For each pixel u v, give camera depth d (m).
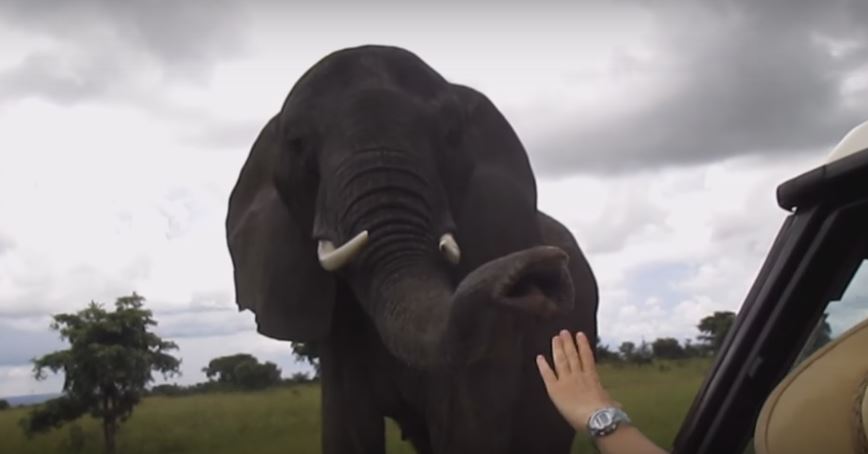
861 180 1.62
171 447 14.37
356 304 5.03
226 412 15.40
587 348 1.99
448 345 3.00
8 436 14.86
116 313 14.70
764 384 1.80
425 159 4.21
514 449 5.31
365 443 5.26
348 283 4.41
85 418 14.69
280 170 4.79
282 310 4.96
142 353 14.70
